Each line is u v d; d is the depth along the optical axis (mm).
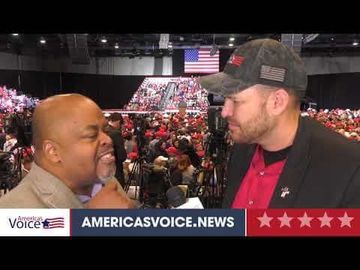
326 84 25000
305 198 942
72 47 20469
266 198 1037
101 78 26406
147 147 8219
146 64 27438
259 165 1093
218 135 4137
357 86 23594
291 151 992
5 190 5281
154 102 25547
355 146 981
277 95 958
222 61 24281
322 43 23422
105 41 23641
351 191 896
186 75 26500
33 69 23781
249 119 966
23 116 13406
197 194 4188
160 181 4652
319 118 15273
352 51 24594
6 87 21422
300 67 985
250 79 941
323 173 935
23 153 5371
